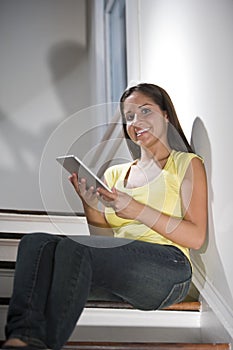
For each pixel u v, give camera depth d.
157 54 2.87
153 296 1.64
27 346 1.36
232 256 1.79
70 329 1.44
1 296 1.98
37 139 4.30
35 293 1.45
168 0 2.67
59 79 4.48
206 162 2.05
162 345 1.67
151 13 3.02
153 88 2.05
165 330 1.92
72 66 4.53
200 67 2.16
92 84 4.40
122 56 3.90
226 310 1.81
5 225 2.44
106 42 4.33
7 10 4.55
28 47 4.51
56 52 4.54
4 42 4.48
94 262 1.53
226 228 1.84
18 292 1.46
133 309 1.90
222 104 1.91
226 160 1.86
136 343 1.67
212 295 1.92
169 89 2.61
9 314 1.43
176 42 2.51
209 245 1.99
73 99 4.45
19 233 2.24
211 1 2.06
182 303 1.95
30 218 2.46
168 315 1.93
